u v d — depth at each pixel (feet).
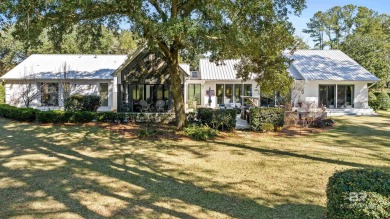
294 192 21.67
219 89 88.53
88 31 47.91
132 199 20.10
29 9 31.30
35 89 80.28
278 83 47.21
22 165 28.12
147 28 33.45
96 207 18.65
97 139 41.19
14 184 22.75
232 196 20.86
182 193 21.36
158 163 29.48
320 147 37.68
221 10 33.83
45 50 115.44
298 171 26.94
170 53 46.68
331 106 81.00
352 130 52.13
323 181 24.11
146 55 65.77
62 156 31.83
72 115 54.95
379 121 64.64
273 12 37.09
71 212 17.83
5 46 124.77
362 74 81.82
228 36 35.91
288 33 41.47
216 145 38.09
